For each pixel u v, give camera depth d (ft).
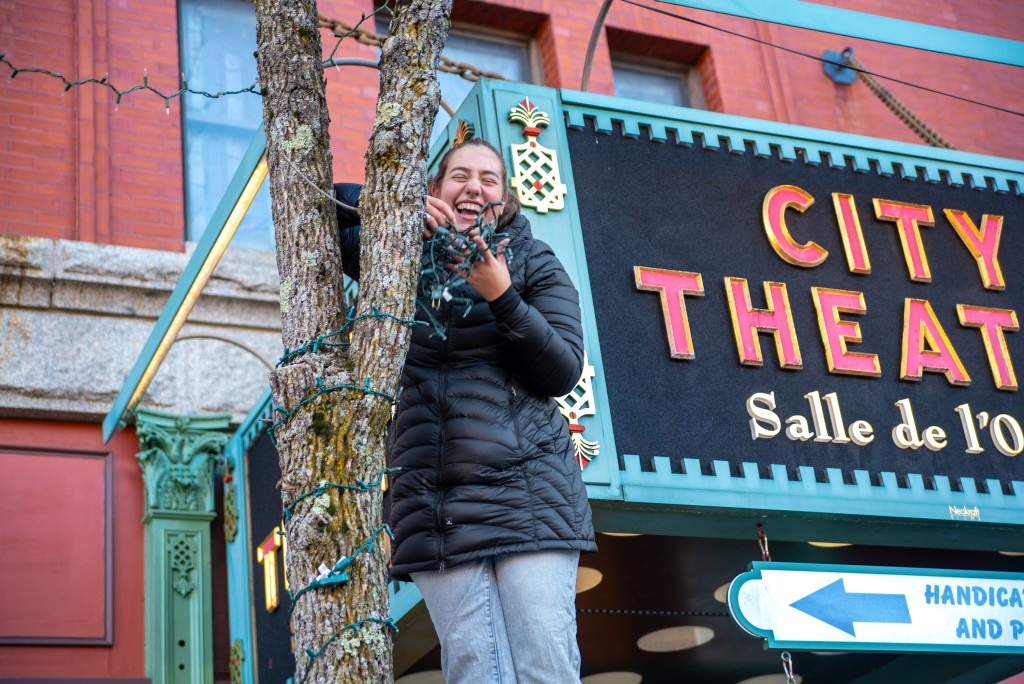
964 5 43.78
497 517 11.49
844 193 20.81
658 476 17.33
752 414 18.35
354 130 34.47
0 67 31.22
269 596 25.49
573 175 18.86
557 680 11.16
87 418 29.25
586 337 17.72
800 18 20.26
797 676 25.58
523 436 11.85
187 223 32.22
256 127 34.19
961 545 20.08
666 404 17.90
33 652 27.04
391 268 11.19
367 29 35.88
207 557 28.99
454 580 11.57
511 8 37.55
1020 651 18.45
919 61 41.88
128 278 29.99
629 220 18.93
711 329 18.75
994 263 21.45
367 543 10.39
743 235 19.69
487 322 12.22
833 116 39.78
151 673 27.68
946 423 19.84
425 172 11.73
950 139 41.04
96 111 31.73
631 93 38.83
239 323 30.99
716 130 20.31
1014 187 22.45
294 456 10.67
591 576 19.95
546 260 12.65
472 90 19.13
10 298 28.96
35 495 28.37
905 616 18.03
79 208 30.60
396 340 11.01
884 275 20.53
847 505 18.34
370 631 10.18
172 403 29.89
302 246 11.71
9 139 30.73
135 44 33.06
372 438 10.77
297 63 12.62
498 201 12.49
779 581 17.56
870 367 19.57
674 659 24.06
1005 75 43.24
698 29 39.40
